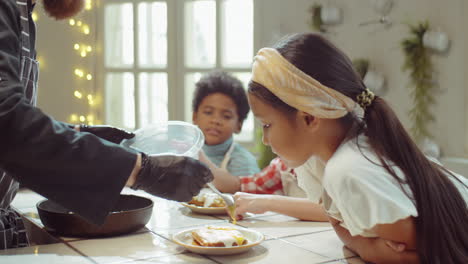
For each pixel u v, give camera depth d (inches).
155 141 50.1
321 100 36.8
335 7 123.6
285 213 51.3
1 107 33.1
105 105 148.3
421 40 110.4
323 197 41.2
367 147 37.0
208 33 139.9
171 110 141.5
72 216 43.9
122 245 42.5
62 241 43.8
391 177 35.2
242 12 136.7
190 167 38.2
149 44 143.1
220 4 135.9
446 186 38.1
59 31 146.6
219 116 90.5
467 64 108.8
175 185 37.5
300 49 37.5
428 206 35.4
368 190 34.2
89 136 35.9
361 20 121.6
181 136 50.4
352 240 40.0
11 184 46.8
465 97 109.7
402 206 34.1
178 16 139.5
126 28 146.3
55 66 147.6
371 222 34.2
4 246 43.1
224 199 47.8
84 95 148.4
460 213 37.4
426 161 37.8
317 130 38.4
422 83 110.8
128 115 148.4
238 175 89.0
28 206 59.0
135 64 143.4
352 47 123.9
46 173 34.6
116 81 147.9
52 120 35.4
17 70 35.9
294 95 36.9
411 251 36.6
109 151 35.9
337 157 36.5
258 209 51.5
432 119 112.6
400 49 115.6
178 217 52.6
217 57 136.8
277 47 38.6
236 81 93.3
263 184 76.0
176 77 140.9
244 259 38.8
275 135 39.0
